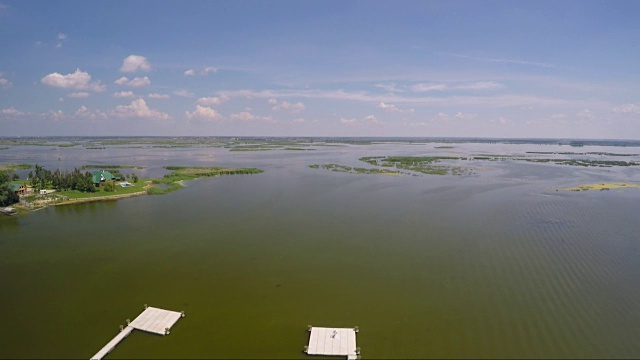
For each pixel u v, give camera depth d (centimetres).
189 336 4041
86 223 8062
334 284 5206
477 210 9131
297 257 6156
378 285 5172
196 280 5328
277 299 4806
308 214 8775
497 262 5919
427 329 4156
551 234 7244
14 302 4738
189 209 9262
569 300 4750
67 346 3891
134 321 4253
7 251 6419
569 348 3831
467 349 3828
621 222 8038
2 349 3834
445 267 5744
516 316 4397
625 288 5041
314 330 4088
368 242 6838
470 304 4669
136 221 8200
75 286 5150
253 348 3856
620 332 4084
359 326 4216
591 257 6072
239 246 6644
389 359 3688
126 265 5838
